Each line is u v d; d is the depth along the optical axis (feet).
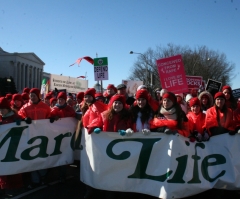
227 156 16.20
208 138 16.28
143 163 15.52
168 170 14.89
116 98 16.33
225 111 17.56
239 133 16.20
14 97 24.08
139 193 16.94
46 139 18.90
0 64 250.98
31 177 19.40
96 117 18.66
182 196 15.03
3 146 17.67
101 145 15.93
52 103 27.66
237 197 17.58
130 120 16.55
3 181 17.78
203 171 15.81
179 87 25.86
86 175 16.48
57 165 19.33
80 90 64.34
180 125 15.60
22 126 18.11
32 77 278.87
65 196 17.85
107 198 16.85
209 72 156.25
